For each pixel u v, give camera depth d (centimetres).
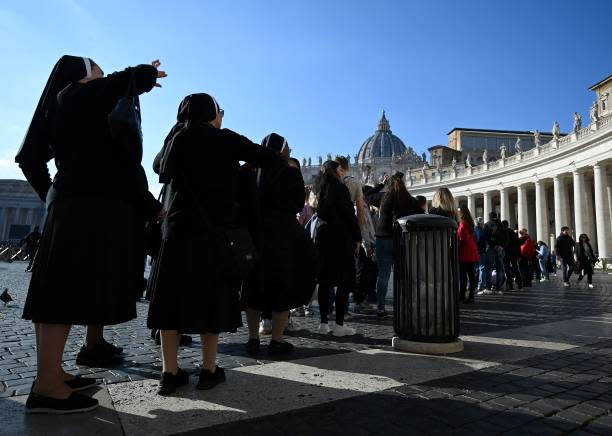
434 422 284
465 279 1067
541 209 5078
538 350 500
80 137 315
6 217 8488
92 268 302
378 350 507
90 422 283
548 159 4894
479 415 296
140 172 356
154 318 340
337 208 605
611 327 670
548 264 2323
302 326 702
